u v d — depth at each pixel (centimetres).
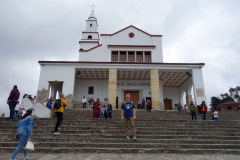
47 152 664
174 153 682
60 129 866
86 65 2028
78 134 816
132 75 2389
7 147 683
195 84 1969
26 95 1616
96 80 2533
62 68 2006
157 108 1912
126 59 2369
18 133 538
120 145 721
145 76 2434
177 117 1575
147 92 2512
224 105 3603
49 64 2003
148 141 771
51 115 1409
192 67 2027
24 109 1373
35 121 1034
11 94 1045
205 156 647
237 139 830
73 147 707
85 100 2098
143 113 1619
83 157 611
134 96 2570
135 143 743
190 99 2427
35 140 755
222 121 1095
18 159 578
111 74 2012
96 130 867
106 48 2388
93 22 3684
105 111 1365
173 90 2816
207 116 1587
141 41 2448
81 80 2522
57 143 719
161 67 2033
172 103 2756
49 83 1970
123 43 2433
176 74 2264
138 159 595
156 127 935
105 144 721
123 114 816
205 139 820
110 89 1964
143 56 2384
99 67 2033
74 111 1611
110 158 602
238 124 1056
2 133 813
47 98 1905
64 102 850
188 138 827
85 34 3556
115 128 912
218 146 739
